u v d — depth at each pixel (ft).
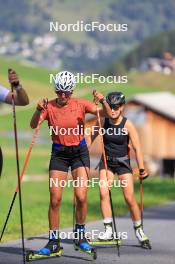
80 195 62.49
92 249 62.39
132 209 70.38
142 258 63.67
